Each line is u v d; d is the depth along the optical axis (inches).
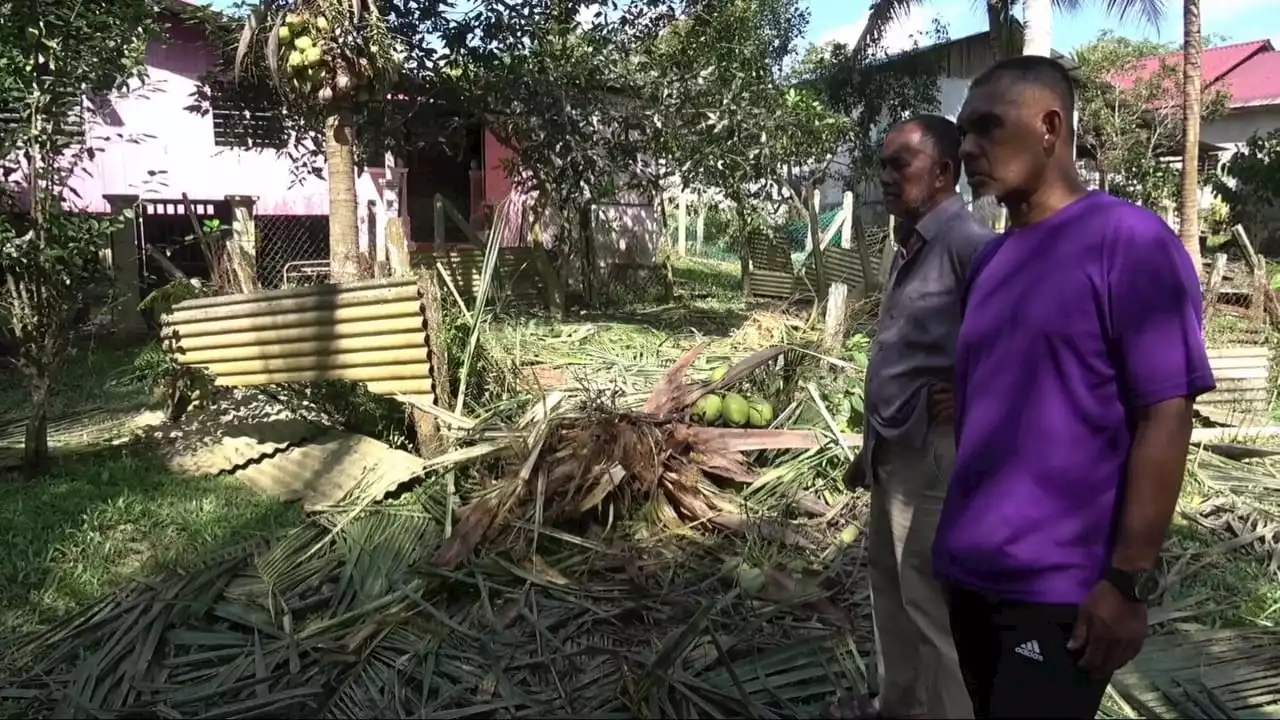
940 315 94.2
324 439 214.7
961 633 84.7
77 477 201.2
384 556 156.9
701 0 471.5
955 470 78.0
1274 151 686.5
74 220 200.5
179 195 462.3
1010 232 78.2
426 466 179.0
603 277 542.3
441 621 136.6
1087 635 69.0
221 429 223.1
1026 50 421.4
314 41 236.4
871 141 800.3
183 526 172.9
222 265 255.8
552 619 137.7
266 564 156.1
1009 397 73.1
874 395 100.3
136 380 289.4
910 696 104.4
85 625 136.9
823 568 154.5
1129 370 67.5
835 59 757.3
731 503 174.4
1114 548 68.9
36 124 191.2
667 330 394.9
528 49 411.8
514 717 115.8
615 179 479.8
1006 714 74.2
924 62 737.0
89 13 195.0
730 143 439.8
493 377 224.7
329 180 249.9
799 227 657.0
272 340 203.5
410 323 190.4
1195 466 210.7
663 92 434.3
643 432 174.7
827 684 122.4
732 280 631.8
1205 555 166.6
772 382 220.8
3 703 119.5
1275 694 123.1
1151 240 67.5
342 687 122.1
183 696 119.5
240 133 421.7
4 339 299.1
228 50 364.2
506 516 160.2
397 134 416.8
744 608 138.9
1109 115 811.4
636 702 116.0
